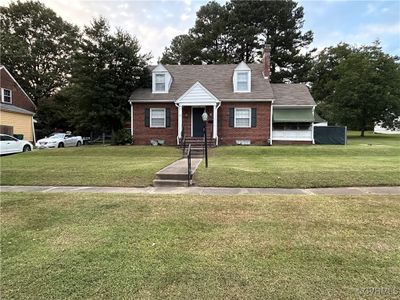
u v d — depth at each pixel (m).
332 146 18.16
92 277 3.22
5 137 18.00
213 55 40.84
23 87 39.38
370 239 4.14
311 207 5.72
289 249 3.86
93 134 35.44
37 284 3.10
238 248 3.90
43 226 4.81
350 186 7.94
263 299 2.80
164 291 2.95
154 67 23.38
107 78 21.20
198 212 5.46
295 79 40.22
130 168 10.36
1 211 5.63
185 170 9.45
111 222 4.96
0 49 37.28
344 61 33.53
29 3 40.09
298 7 40.31
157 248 3.93
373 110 31.03
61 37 42.84
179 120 19.95
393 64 30.33
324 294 2.86
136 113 21.42
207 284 3.06
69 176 9.32
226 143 20.84
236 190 7.61
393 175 8.67
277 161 12.28
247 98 20.45
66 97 35.59
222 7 41.66
